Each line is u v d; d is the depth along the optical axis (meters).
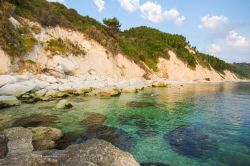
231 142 11.05
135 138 11.41
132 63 48.72
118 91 27.95
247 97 29.45
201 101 24.81
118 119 15.21
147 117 16.09
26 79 23.89
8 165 5.53
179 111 18.62
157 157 9.11
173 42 82.00
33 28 33.19
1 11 29.66
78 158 6.00
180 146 10.40
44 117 14.90
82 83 29.97
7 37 27.06
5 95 19.16
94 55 39.75
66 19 42.84
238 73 131.25
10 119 14.06
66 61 32.94
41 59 30.27
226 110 19.50
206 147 10.34
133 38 78.94
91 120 14.61
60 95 22.84
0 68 24.34
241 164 8.65
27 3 37.41
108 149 6.55
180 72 67.00
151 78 52.12
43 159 5.85
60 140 10.62
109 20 60.09
